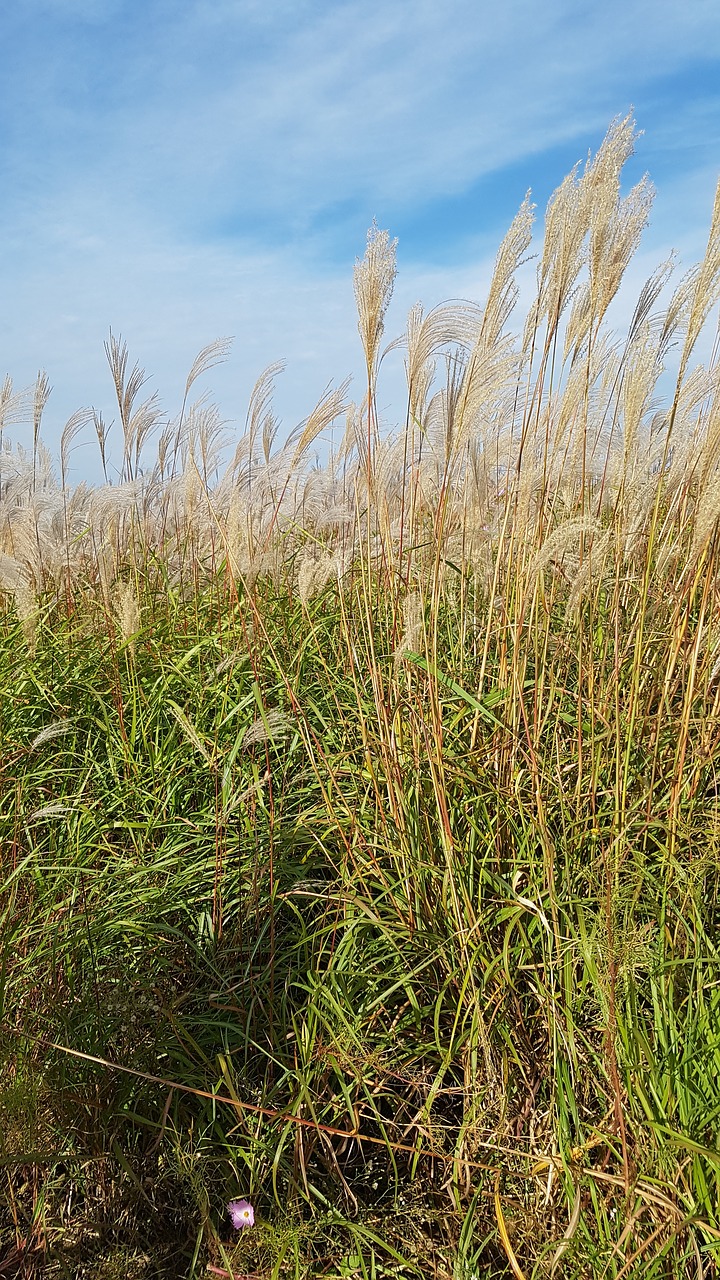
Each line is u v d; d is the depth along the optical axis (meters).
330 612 4.59
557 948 2.53
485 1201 2.41
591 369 3.71
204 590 5.42
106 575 4.27
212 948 3.06
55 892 3.16
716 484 2.87
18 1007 2.79
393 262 3.37
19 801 3.29
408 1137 2.64
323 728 3.80
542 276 3.30
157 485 6.50
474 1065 2.54
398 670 3.31
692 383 3.62
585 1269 2.12
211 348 5.26
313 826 3.38
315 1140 2.52
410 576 3.78
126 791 3.64
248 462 5.04
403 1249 2.36
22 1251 2.46
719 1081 2.21
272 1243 2.30
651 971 2.38
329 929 2.87
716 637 3.18
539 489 3.66
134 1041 2.80
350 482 5.13
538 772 2.86
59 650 4.56
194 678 4.14
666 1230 2.08
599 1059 2.41
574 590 3.04
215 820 3.23
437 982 2.83
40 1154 2.45
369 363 3.52
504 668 3.32
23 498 5.96
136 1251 2.43
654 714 3.47
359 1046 2.60
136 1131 2.61
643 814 2.98
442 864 3.03
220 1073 2.70
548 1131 2.46
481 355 2.92
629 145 3.16
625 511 3.51
